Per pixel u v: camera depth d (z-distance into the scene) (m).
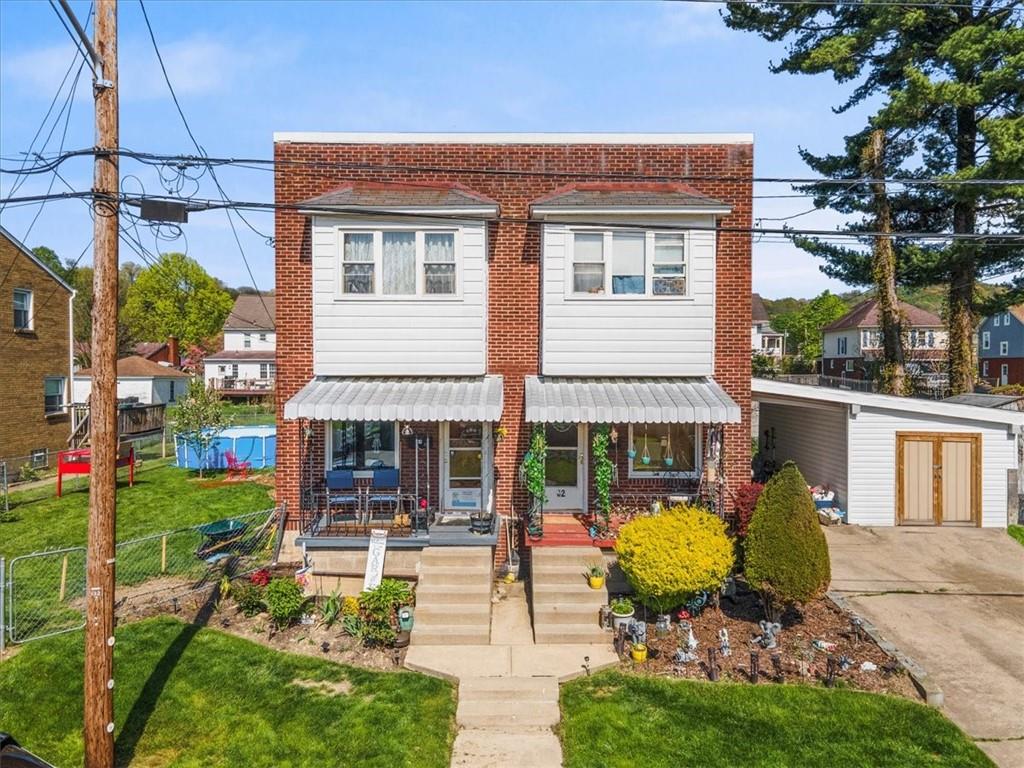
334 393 14.45
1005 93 26.52
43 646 11.83
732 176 16.27
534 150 16.28
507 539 15.88
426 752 9.29
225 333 73.75
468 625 12.49
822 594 14.05
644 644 11.77
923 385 40.25
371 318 15.51
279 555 15.71
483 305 15.52
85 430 34.31
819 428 21.31
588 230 15.32
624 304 15.60
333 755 9.21
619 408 13.88
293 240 15.95
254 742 9.48
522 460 16.22
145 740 9.54
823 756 9.08
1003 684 10.73
